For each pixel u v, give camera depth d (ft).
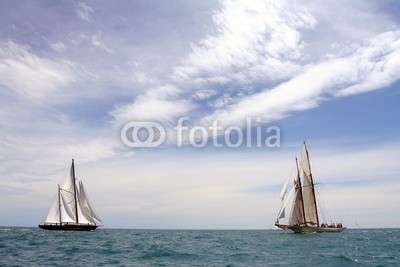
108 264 95.96
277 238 249.96
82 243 174.60
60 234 271.69
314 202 273.95
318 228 276.41
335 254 124.47
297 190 276.00
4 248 139.64
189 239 238.48
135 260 104.99
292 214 275.39
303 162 274.36
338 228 285.64
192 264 97.14
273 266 92.94
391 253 130.52
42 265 92.58
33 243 169.68
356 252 134.21
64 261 101.09
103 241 196.03
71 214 301.63
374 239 243.81
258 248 152.46
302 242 200.54
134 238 241.96
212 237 279.08
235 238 256.52
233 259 108.68
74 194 304.09
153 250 137.28
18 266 90.48
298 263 98.84
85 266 91.56
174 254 122.11
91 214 307.99
